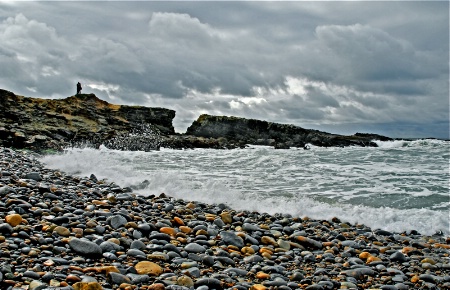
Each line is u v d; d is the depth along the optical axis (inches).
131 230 264.1
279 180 605.9
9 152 746.2
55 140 1192.8
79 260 200.1
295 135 1982.0
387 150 1071.0
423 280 235.6
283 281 206.4
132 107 1739.7
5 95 1353.3
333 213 416.5
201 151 1294.3
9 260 185.8
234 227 321.7
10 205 273.4
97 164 684.1
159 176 546.6
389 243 327.9
